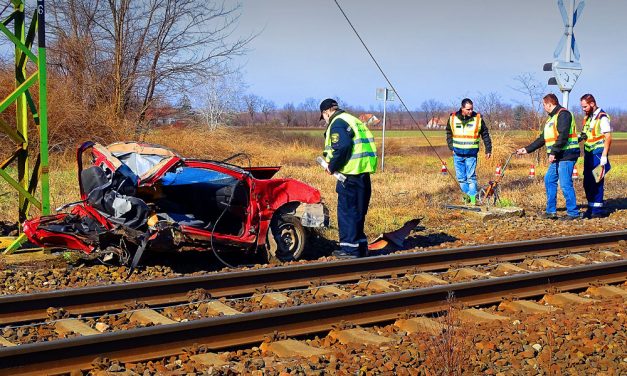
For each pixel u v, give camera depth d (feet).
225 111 100.83
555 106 46.42
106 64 82.74
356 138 32.04
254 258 33.24
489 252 33.01
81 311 23.12
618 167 100.83
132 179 28.73
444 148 137.08
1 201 46.83
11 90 70.54
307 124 199.31
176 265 31.35
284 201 32.09
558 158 46.85
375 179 69.97
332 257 32.65
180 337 19.63
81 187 29.30
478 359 19.27
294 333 21.25
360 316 22.86
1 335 20.75
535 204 54.90
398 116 243.19
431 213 47.78
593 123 47.85
